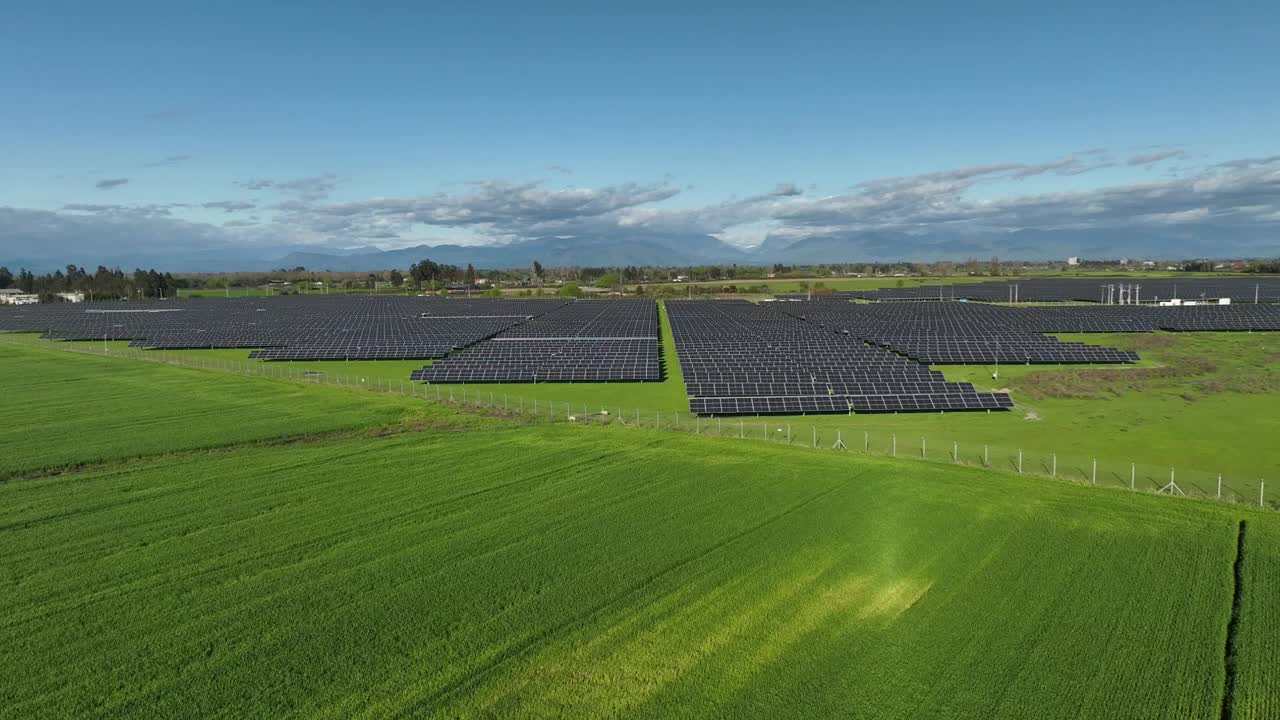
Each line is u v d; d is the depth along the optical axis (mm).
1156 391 59062
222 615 22000
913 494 32250
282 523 29609
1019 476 35125
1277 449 42156
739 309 138500
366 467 37625
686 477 35344
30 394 59969
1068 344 75688
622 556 26125
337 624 21469
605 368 69000
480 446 41812
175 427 47469
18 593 23422
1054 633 20469
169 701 17844
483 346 82000
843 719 16953
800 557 25812
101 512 30844
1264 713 16891
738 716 17141
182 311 148250
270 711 17484
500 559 25969
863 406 53438
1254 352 77375
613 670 19062
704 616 21797
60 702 17797
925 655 19500
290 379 69375
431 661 19547
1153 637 20188
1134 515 29344
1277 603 21828
